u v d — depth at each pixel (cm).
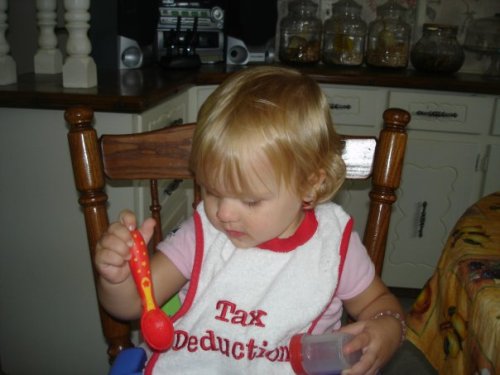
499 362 62
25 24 191
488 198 105
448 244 90
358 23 240
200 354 77
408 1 250
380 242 87
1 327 163
